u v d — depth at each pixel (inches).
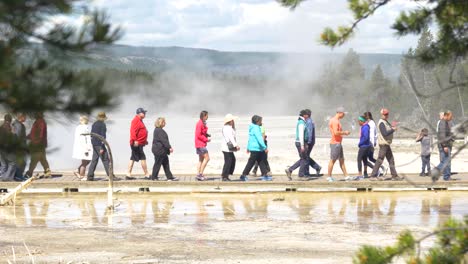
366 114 1023.0
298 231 701.3
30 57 155.5
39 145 168.7
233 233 692.1
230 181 971.3
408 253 231.6
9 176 938.1
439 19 251.1
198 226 732.0
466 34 253.9
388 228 714.2
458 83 239.0
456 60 254.2
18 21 150.9
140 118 978.7
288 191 969.5
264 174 994.1
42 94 155.3
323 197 941.2
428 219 772.0
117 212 817.5
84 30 153.6
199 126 978.1
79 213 810.2
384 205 875.4
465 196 953.5
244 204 880.3
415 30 252.7
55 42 153.1
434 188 992.2
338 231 699.4
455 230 228.5
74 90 157.8
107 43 154.6
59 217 781.3
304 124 996.6
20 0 148.0
